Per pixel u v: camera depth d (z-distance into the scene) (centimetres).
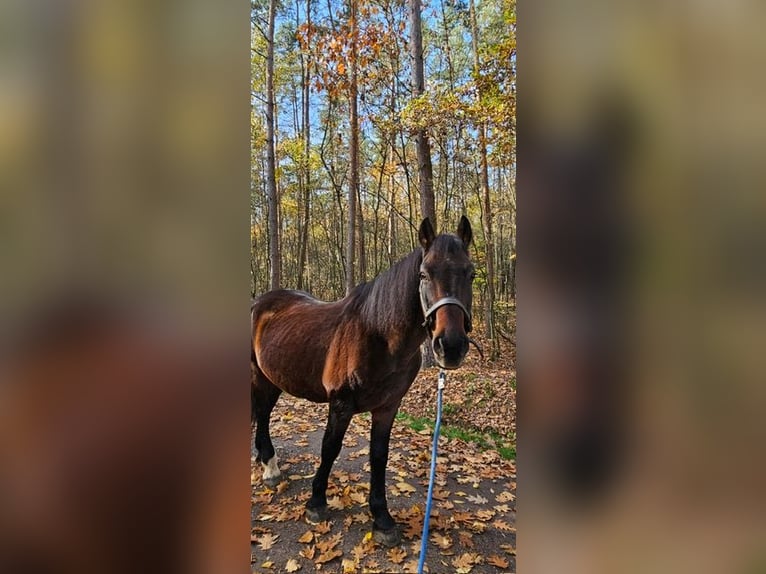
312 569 236
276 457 340
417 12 618
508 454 412
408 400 572
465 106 521
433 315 206
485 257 949
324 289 1814
